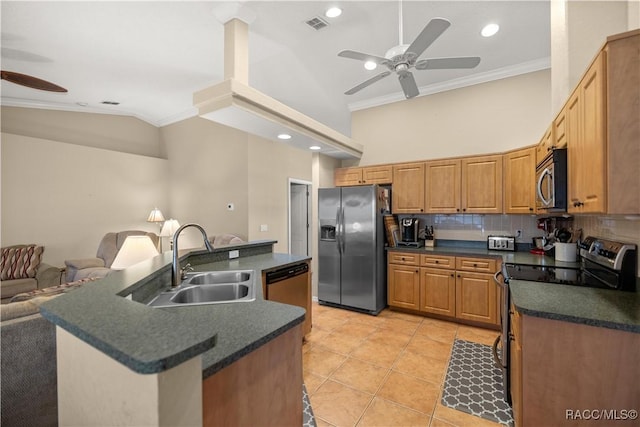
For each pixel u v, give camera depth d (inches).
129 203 229.5
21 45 125.6
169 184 252.1
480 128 142.9
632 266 66.1
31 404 53.2
